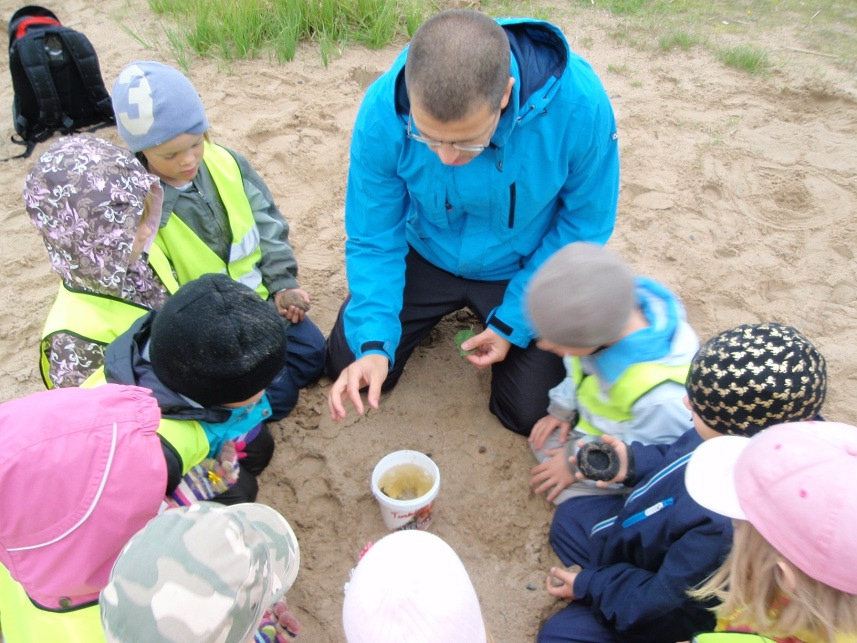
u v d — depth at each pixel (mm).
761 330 1702
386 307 2500
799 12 5590
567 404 2385
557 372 2588
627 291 1879
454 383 2887
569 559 2264
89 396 1580
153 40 5074
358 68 4754
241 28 4812
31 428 1490
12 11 5344
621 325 1900
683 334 2068
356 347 2490
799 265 3369
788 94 4508
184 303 1627
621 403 2086
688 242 3482
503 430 2703
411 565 1388
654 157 3996
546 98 2084
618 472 2041
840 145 4082
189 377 1631
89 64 4113
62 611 1653
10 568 1570
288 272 2711
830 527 1217
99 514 1503
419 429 2705
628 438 2174
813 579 1254
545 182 2281
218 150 2498
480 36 1786
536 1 5574
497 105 1854
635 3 5539
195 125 2135
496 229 2473
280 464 2596
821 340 3004
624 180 3834
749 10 5602
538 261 2543
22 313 3148
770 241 3496
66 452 1477
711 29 5285
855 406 2742
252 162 3928
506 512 2438
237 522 1344
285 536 1692
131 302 2109
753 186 3811
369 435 2680
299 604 2209
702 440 1881
